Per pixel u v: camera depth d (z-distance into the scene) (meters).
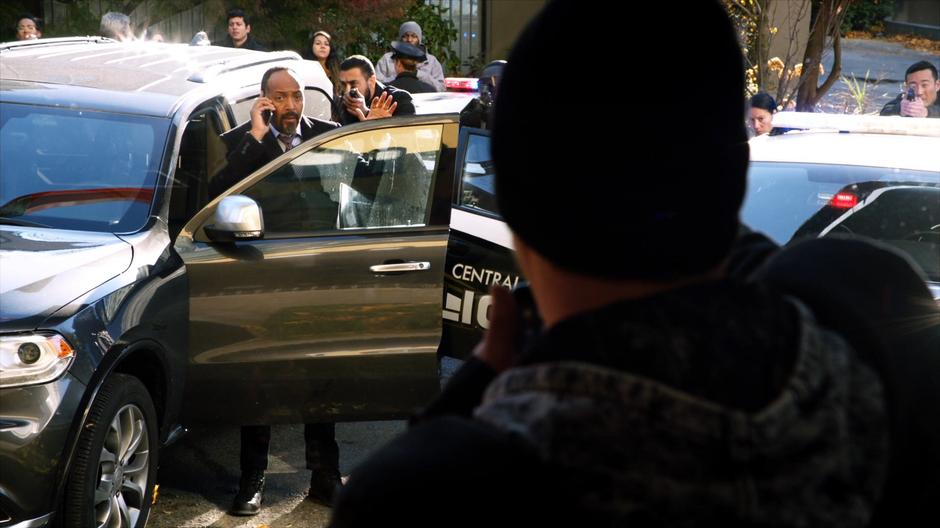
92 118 4.39
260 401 4.19
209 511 4.30
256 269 4.13
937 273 3.53
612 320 0.69
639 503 0.66
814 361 0.71
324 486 4.36
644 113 0.70
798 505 0.67
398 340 4.21
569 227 0.71
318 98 5.96
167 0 10.32
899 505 0.77
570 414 0.67
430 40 12.62
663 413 0.66
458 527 0.66
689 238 0.71
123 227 4.04
